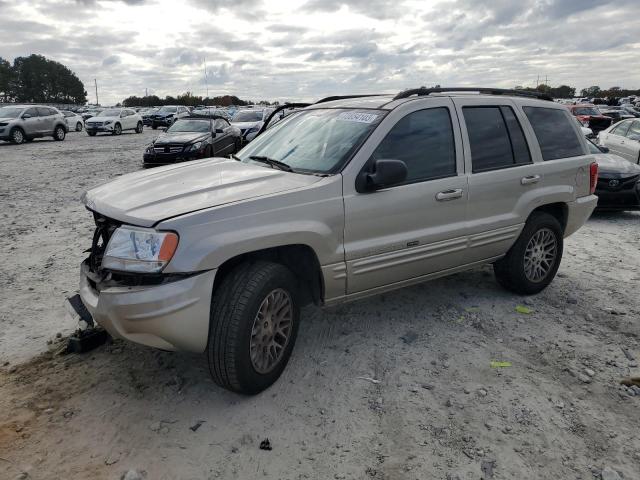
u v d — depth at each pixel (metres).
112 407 3.20
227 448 2.86
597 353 3.93
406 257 3.89
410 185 3.86
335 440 2.94
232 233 3.04
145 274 2.90
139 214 3.01
